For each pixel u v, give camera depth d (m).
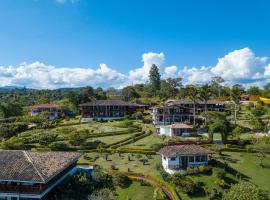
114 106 158.75
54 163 68.12
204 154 80.56
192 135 113.25
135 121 143.00
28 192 61.06
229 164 83.81
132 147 98.00
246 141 99.00
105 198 65.12
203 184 71.75
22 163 65.56
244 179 75.88
